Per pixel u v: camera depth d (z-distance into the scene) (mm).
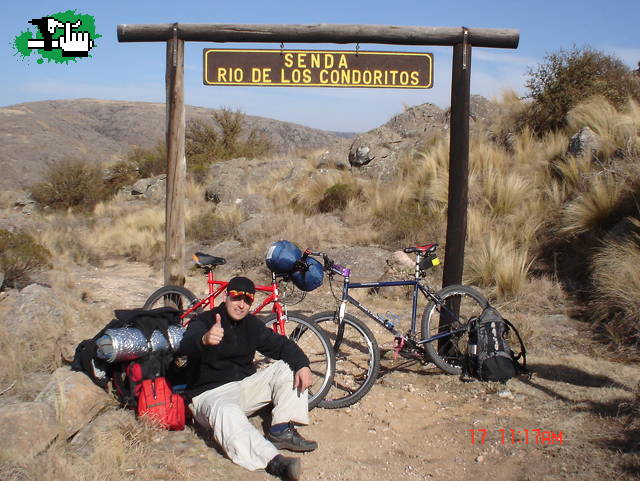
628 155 9125
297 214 12719
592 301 6734
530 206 9672
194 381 4148
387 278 8117
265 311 7258
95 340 4293
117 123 95000
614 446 3783
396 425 4391
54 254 12242
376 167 14570
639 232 7191
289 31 5281
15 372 4723
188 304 5688
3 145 55281
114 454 3492
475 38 5309
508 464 3740
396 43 5352
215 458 3703
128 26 5270
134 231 14453
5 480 3148
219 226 13117
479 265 7996
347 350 5832
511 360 5047
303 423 3982
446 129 15039
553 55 13250
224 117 23562
